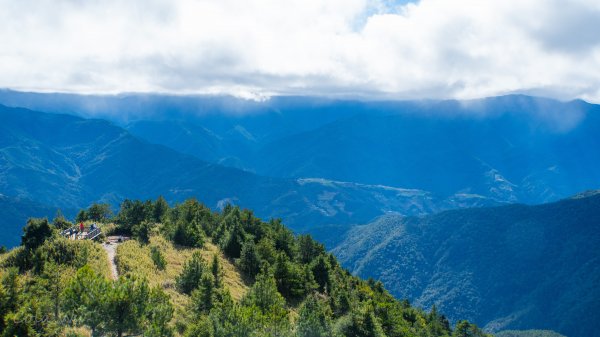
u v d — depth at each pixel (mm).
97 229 106250
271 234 131375
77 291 46344
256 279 90438
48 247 75750
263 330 58500
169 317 49188
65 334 46562
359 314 78562
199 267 77688
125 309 44094
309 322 67750
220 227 126938
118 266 81250
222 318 56406
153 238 108562
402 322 120312
